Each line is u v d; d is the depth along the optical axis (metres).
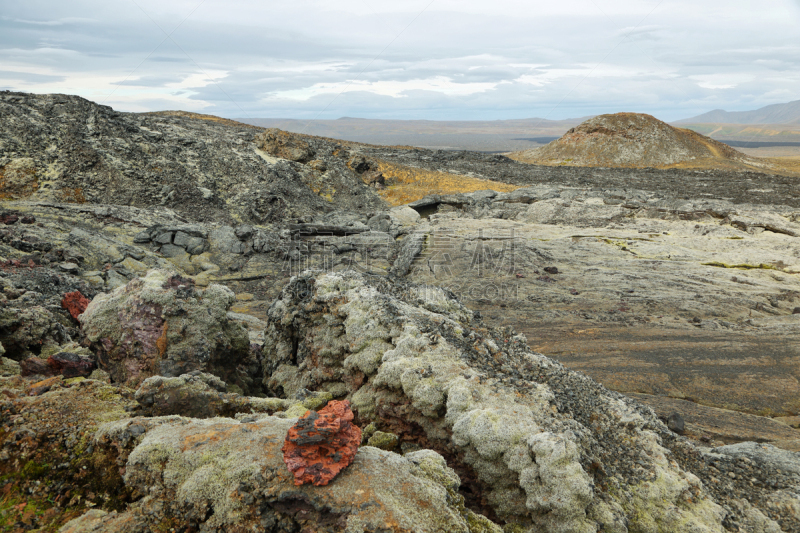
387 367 7.57
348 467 4.73
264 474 4.50
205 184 40.38
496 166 68.81
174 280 9.62
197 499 4.46
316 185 45.91
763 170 87.75
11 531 4.27
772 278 25.19
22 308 9.58
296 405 6.81
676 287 24.08
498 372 7.60
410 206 44.22
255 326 17.67
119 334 8.62
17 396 5.92
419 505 4.47
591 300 22.95
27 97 41.56
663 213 37.66
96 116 42.34
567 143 104.81
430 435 6.93
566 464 5.61
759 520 6.23
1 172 32.94
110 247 25.78
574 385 7.78
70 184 34.38
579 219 37.97
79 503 4.71
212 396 6.42
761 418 12.10
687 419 11.89
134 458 4.79
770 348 16.61
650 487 6.14
